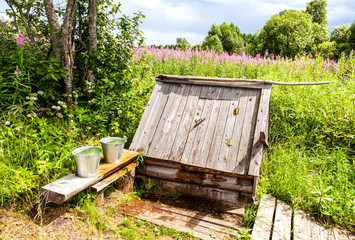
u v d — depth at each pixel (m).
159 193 3.52
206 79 4.08
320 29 28.94
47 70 3.99
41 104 4.30
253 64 9.09
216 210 3.16
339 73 6.84
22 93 4.02
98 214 2.70
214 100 3.86
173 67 9.21
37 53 4.23
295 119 5.32
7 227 2.34
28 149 3.12
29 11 4.74
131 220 2.86
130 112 5.24
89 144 3.95
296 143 4.75
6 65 4.17
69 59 4.24
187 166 3.38
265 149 4.36
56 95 4.34
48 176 3.03
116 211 3.00
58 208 2.72
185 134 3.60
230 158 3.24
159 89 4.22
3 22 4.61
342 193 3.47
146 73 5.86
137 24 5.02
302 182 3.66
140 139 3.68
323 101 5.32
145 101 5.89
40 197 2.67
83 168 2.65
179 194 3.50
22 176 2.75
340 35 30.34
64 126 4.05
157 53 10.54
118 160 3.16
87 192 2.80
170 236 2.65
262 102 3.63
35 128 3.86
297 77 7.18
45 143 3.47
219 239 2.64
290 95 5.50
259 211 3.17
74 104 4.48
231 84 3.93
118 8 4.97
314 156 4.50
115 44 4.78
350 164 4.29
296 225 2.98
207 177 3.33
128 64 4.92
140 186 3.63
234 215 3.07
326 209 3.21
